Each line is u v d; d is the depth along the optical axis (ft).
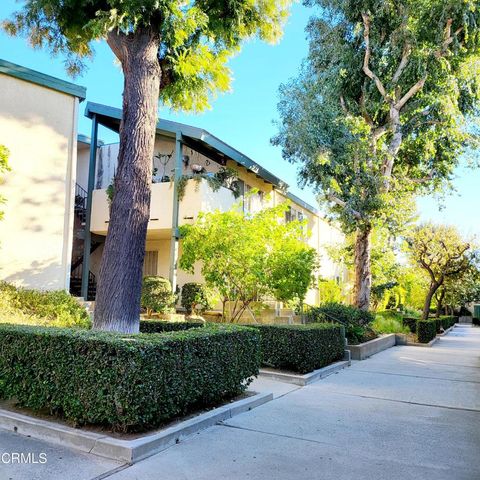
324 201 50.65
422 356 39.52
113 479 10.78
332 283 71.46
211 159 51.39
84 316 29.96
